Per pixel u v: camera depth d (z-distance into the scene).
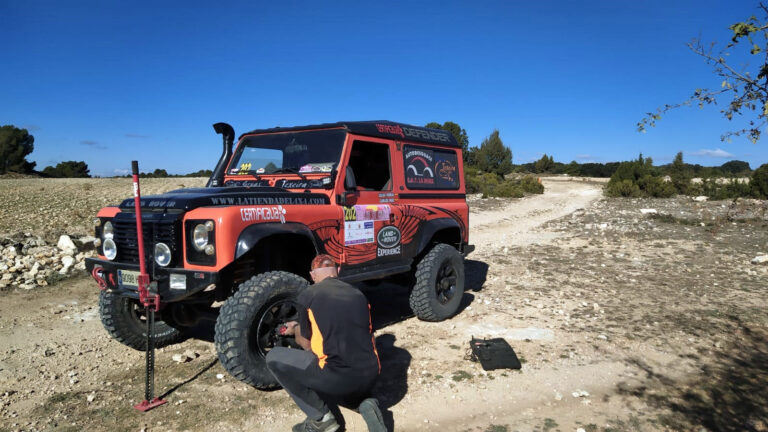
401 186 5.93
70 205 20.42
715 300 7.12
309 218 4.76
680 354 5.12
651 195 32.38
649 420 3.83
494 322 6.20
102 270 4.64
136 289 4.36
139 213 3.96
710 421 3.81
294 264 5.22
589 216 20.11
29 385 4.38
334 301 3.39
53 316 6.36
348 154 5.27
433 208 6.33
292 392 3.47
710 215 18.19
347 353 3.32
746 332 5.75
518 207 26.38
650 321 6.18
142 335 5.17
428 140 6.42
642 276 8.80
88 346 5.35
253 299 4.04
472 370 4.74
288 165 5.61
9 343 5.38
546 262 10.25
